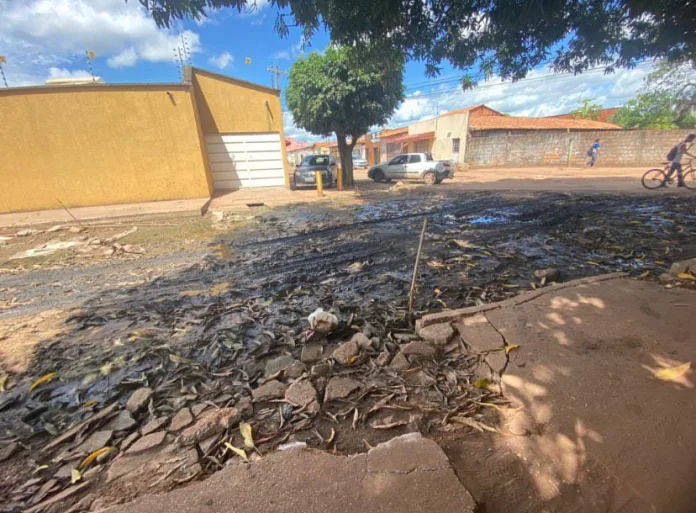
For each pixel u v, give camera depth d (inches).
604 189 429.7
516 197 392.8
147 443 69.5
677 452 61.7
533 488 56.7
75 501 58.2
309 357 100.3
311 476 58.6
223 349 107.7
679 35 170.9
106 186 431.8
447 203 375.2
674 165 389.1
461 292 145.7
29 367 101.3
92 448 70.1
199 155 458.3
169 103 432.1
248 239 253.9
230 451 67.4
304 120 576.4
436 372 90.0
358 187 596.4
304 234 262.4
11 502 58.7
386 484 56.7
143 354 105.7
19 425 78.4
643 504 53.7
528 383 81.7
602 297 120.2
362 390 84.3
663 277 138.8
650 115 1045.8
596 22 164.4
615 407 72.2
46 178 408.2
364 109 524.1
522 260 184.2
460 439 67.8
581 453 62.6
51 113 394.3
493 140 912.9
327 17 146.1
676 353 88.0
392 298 142.7
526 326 105.3
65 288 166.7
